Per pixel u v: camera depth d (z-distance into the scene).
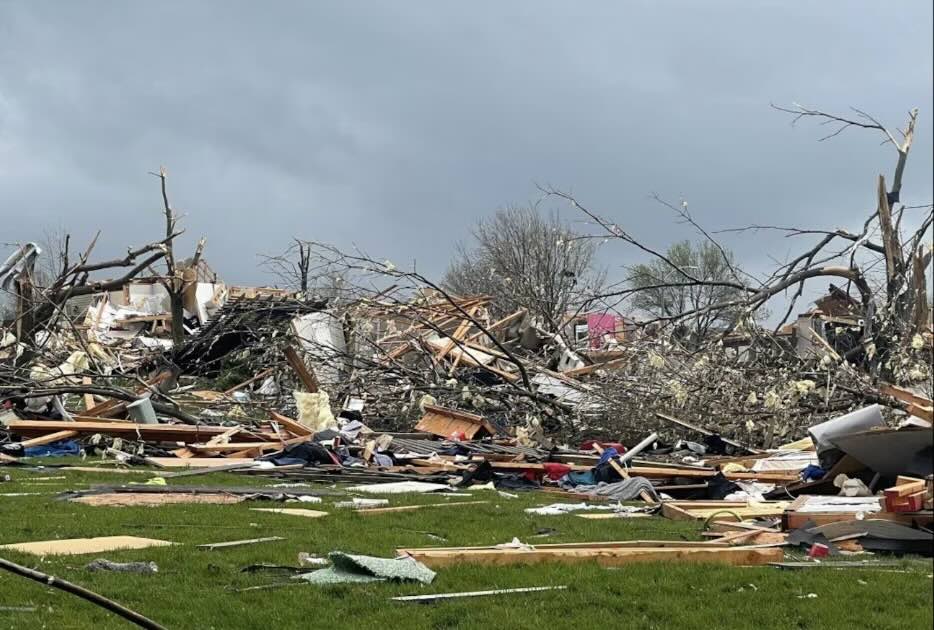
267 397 27.81
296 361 26.75
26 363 26.27
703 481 16.98
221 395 28.84
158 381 29.31
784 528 11.03
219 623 6.82
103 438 20.62
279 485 15.88
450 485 16.67
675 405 22.00
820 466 15.26
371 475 17.44
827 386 20.64
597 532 11.20
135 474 16.70
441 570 8.57
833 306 27.56
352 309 26.55
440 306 31.92
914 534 9.73
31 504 12.35
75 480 15.55
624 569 8.80
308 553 9.22
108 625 6.64
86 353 27.42
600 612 7.31
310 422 22.48
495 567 8.71
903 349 19.81
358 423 22.80
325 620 6.92
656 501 14.89
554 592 7.82
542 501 14.71
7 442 20.53
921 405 11.82
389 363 26.28
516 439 22.56
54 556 8.74
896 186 23.47
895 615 7.37
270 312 31.69
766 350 22.75
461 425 23.52
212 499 13.39
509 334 34.78
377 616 7.05
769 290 23.55
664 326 23.61
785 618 7.25
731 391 21.73
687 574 8.61
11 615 6.81
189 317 48.06
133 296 53.81
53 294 29.80
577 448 22.56
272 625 6.80
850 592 8.00
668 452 21.03
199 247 43.09
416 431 24.28
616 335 26.03
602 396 22.84
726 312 28.06
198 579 8.03
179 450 20.16
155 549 9.20
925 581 8.41
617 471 17.14
